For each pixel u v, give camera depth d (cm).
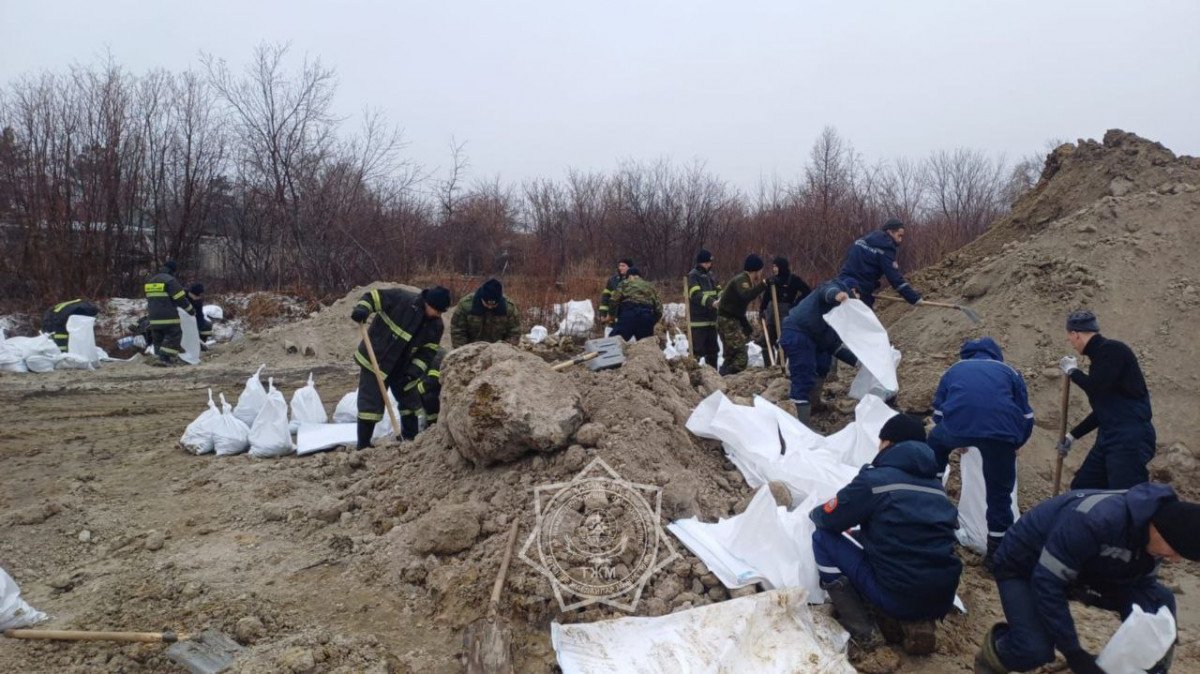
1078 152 1034
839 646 385
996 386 483
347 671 366
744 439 533
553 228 2680
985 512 503
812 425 738
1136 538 307
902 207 2491
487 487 498
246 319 1764
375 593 437
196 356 1345
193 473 663
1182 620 437
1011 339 750
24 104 1873
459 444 527
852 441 551
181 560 482
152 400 1047
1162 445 622
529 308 1553
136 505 591
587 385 566
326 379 1257
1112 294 734
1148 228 782
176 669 371
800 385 705
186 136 2066
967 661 391
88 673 371
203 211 2089
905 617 385
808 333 707
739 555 426
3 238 1825
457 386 548
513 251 2598
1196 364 659
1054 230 859
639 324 963
